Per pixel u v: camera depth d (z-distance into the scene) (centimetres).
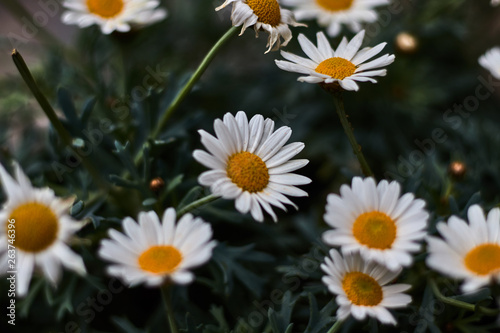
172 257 33
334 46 51
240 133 36
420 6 57
